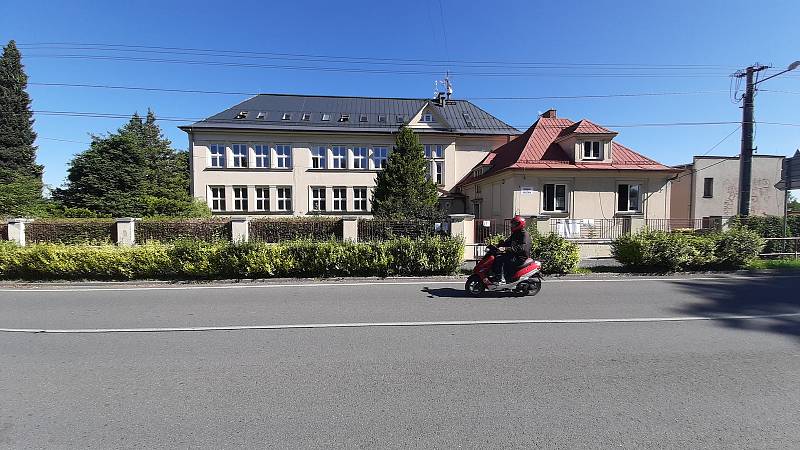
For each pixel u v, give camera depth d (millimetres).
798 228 15422
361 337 5172
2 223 13234
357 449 2707
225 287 9008
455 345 4840
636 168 20531
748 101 16578
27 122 34344
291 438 2844
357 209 31109
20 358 4422
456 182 32375
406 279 10109
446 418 3119
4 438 2830
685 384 3717
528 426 3000
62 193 21797
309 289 8711
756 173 28641
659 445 2748
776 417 3117
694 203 28234
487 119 35844
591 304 7125
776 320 6004
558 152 21656
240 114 31875
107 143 22062
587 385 3705
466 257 13766
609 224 17688
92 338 5160
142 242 14078
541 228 16281
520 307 6898
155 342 4992
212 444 2770
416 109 35656
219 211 29594
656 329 5516
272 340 5062
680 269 11219
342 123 32312
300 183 30422
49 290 8789
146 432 2922
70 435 2879
